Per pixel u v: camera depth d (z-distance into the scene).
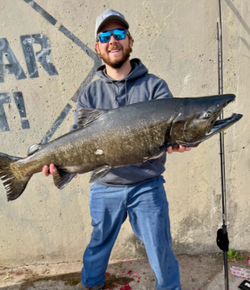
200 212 3.00
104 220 2.27
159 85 2.01
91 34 2.48
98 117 1.69
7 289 2.73
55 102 2.63
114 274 2.85
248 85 2.64
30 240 3.04
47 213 2.95
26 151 2.73
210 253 3.10
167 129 1.58
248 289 2.50
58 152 1.77
